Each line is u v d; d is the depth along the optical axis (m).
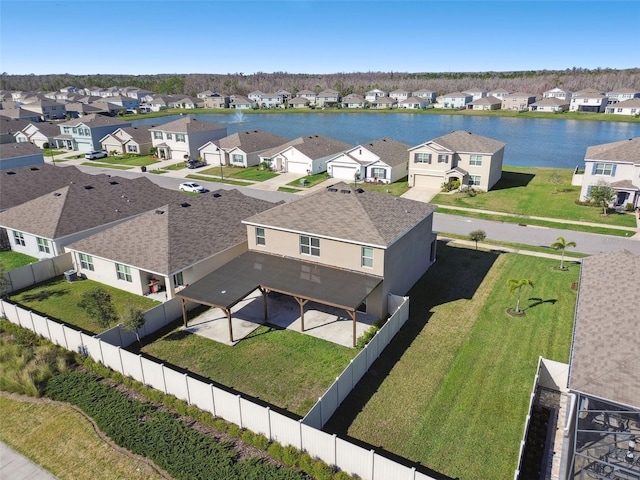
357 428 17.55
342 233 25.64
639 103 127.00
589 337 16.72
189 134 72.94
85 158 79.25
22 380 20.33
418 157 54.78
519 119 130.62
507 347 22.64
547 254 34.69
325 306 27.12
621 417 15.40
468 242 37.59
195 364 21.78
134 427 17.67
